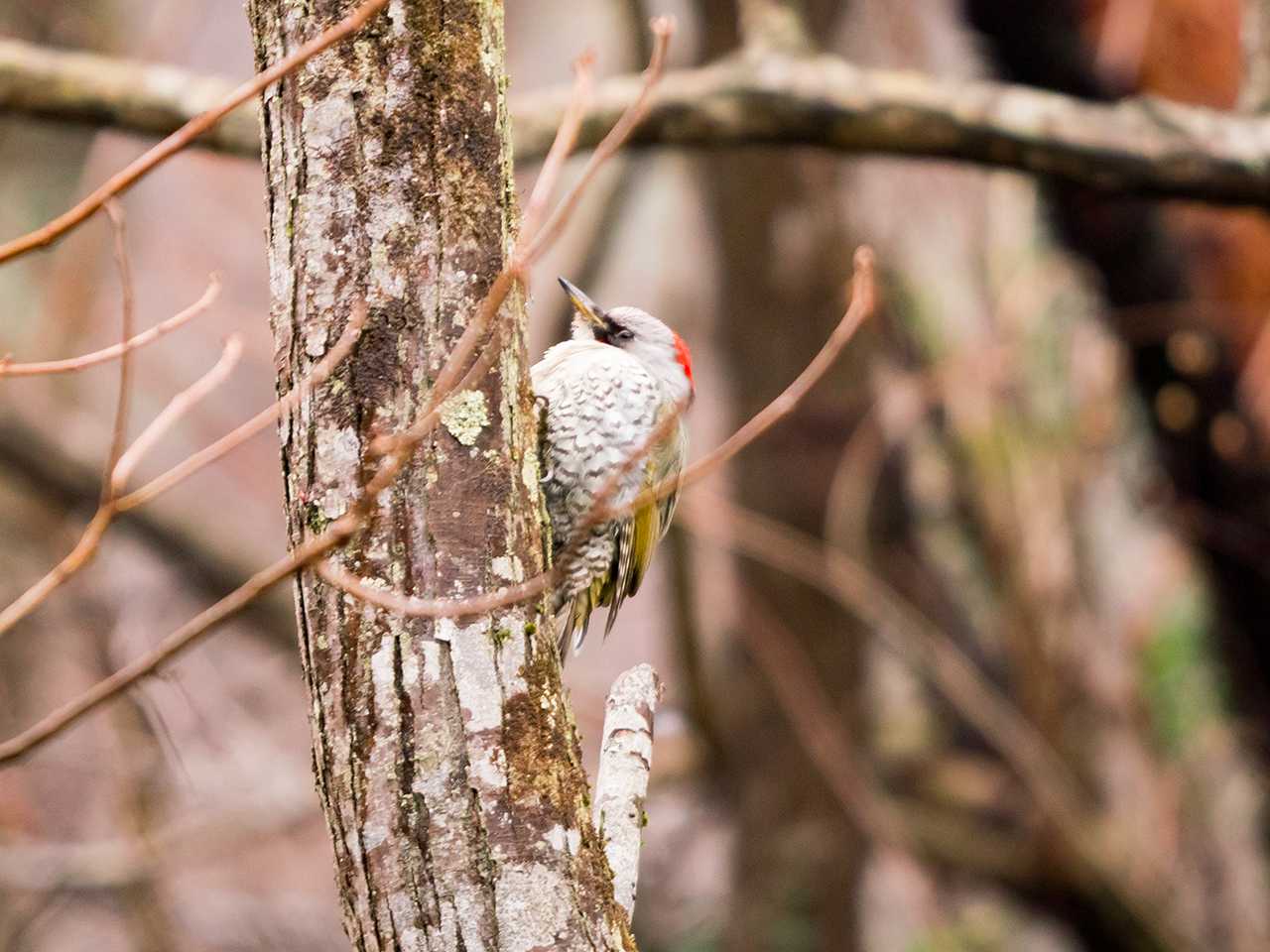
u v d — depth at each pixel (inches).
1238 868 476.7
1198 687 481.4
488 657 159.3
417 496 159.6
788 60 351.3
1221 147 336.5
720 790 572.1
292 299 162.9
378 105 162.2
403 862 155.0
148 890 532.7
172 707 546.6
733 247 522.6
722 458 182.5
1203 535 422.0
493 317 165.0
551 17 855.1
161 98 345.4
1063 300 466.0
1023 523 473.1
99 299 701.9
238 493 744.3
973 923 571.5
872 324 510.3
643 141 354.0
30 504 579.8
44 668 593.9
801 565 506.3
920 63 481.4
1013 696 508.7
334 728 158.4
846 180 517.0
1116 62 395.5
